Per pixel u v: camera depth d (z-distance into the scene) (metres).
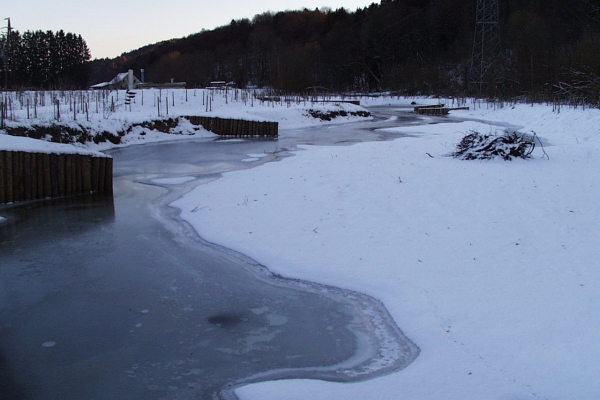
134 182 14.48
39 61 75.94
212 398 4.70
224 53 96.44
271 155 19.28
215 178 14.81
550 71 41.41
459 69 68.56
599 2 52.97
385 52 84.94
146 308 6.60
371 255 8.02
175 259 8.35
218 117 27.27
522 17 61.34
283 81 56.47
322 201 10.83
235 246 8.84
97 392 4.79
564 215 9.25
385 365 5.22
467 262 7.52
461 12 79.25
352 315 6.39
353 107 39.31
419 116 40.91
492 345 5.39
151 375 5.09
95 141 21.27
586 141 19.59
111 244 9.08
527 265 7.30
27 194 12.31
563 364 4.96
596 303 6.13
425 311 6.25
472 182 11.65
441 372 4.95
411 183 11.80
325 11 126.62
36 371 5.13
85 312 6.47
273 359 5.40
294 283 7.37
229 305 6.70
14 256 8.44
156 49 134.25
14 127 17.84
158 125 25.58
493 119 34.94
